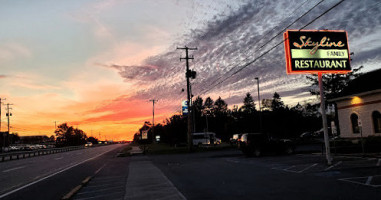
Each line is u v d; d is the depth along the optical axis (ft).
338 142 74.74
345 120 84.33
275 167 46.16
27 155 132.77
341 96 86.43
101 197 26.81
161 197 25.45
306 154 70.44
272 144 73.05
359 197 23.02
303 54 50.16
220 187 29.91
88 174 46.39
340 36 51.96
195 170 46.85
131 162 69.67
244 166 50.11
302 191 26.23
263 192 26.48
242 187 29.45
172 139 183.73
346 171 37.27
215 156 79.82
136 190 29.40
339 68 50.62
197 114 272.92
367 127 75.10
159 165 58.29
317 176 34.63
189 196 25.76
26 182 39.19
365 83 80.07
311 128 221.46
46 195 29.12
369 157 53.42
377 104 71.87
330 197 23.47
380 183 28.25
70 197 26.32
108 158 90.43
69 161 81.35
